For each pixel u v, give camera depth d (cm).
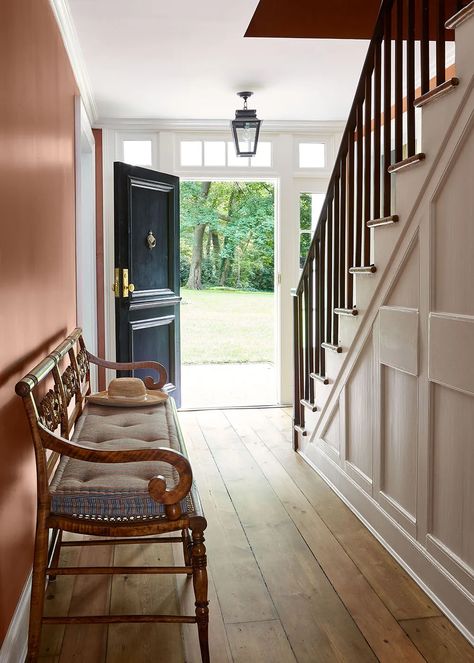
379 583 278
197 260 1570
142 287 579
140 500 217
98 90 533
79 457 211
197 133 641
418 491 276
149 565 297
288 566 296
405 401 292
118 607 258
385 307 309
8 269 219
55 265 345
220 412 627
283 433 542
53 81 344
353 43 430
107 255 626
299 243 661
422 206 269
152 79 505
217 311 1483
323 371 419
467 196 235
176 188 621
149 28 401
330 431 409
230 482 414
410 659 223
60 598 266
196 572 216
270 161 654
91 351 608
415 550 279
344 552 310
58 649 230
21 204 246
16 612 223
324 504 374
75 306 454
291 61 466
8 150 222
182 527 215
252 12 375
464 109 233
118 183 542
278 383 665
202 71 486
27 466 254
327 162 660
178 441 286
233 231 1570
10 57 229
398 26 293
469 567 237
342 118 641
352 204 364
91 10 372
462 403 241
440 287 257
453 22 233
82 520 214
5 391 212
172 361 632
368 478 340
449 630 241
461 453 242
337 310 370
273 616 253
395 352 297
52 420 253
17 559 230
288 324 661
